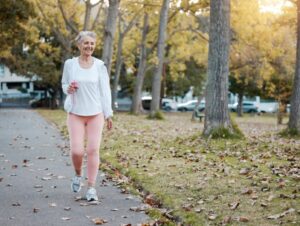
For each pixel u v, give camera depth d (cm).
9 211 649
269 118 5044
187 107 6900
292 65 3762
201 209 631
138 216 624
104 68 720
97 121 714
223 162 1004
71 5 3441
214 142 1347
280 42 3506
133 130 1864
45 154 1188
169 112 6106
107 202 697
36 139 1552
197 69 5591
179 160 1045
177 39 3891
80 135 714
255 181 795
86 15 3156
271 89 3862
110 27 2389
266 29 3219
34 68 5044
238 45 3462
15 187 797
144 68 3903
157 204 686
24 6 2792
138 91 3925
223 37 1435
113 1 2370
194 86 5675
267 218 588
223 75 1441
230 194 711
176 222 600
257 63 3697
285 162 1011
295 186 753
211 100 1446
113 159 1075
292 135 1770
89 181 711
